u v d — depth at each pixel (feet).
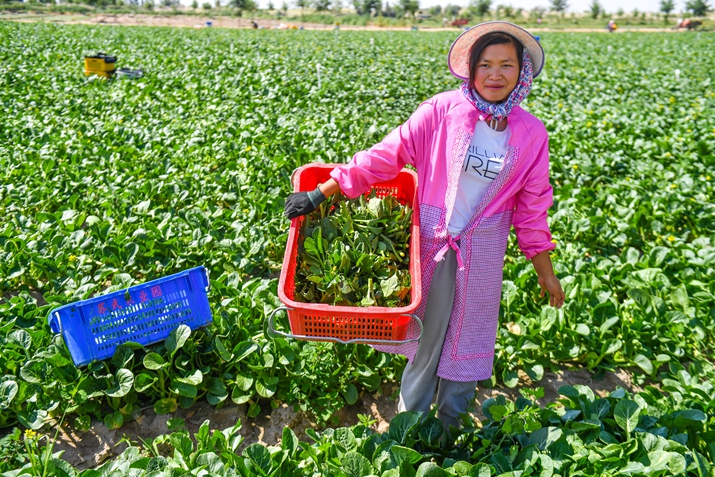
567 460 9.95
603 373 14.58
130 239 17.42
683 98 46.03
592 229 20.38
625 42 112.68
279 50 76.07
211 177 23.25
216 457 9.96
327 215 11.60
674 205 21.61
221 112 34.14
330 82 47.16
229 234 18.39
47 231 18.12
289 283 9.88
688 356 14.85
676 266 17.75
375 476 9.42
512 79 9.25
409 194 12.01
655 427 11.16
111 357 12.07
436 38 117.08
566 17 332.80
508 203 10.18
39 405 11.69
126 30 107.14
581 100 44.55
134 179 22.65
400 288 10.00
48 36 80.48
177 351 12.80
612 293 16.97
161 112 34.45
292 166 24.88
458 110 9.62
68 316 11.52
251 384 12.60
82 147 26.13
